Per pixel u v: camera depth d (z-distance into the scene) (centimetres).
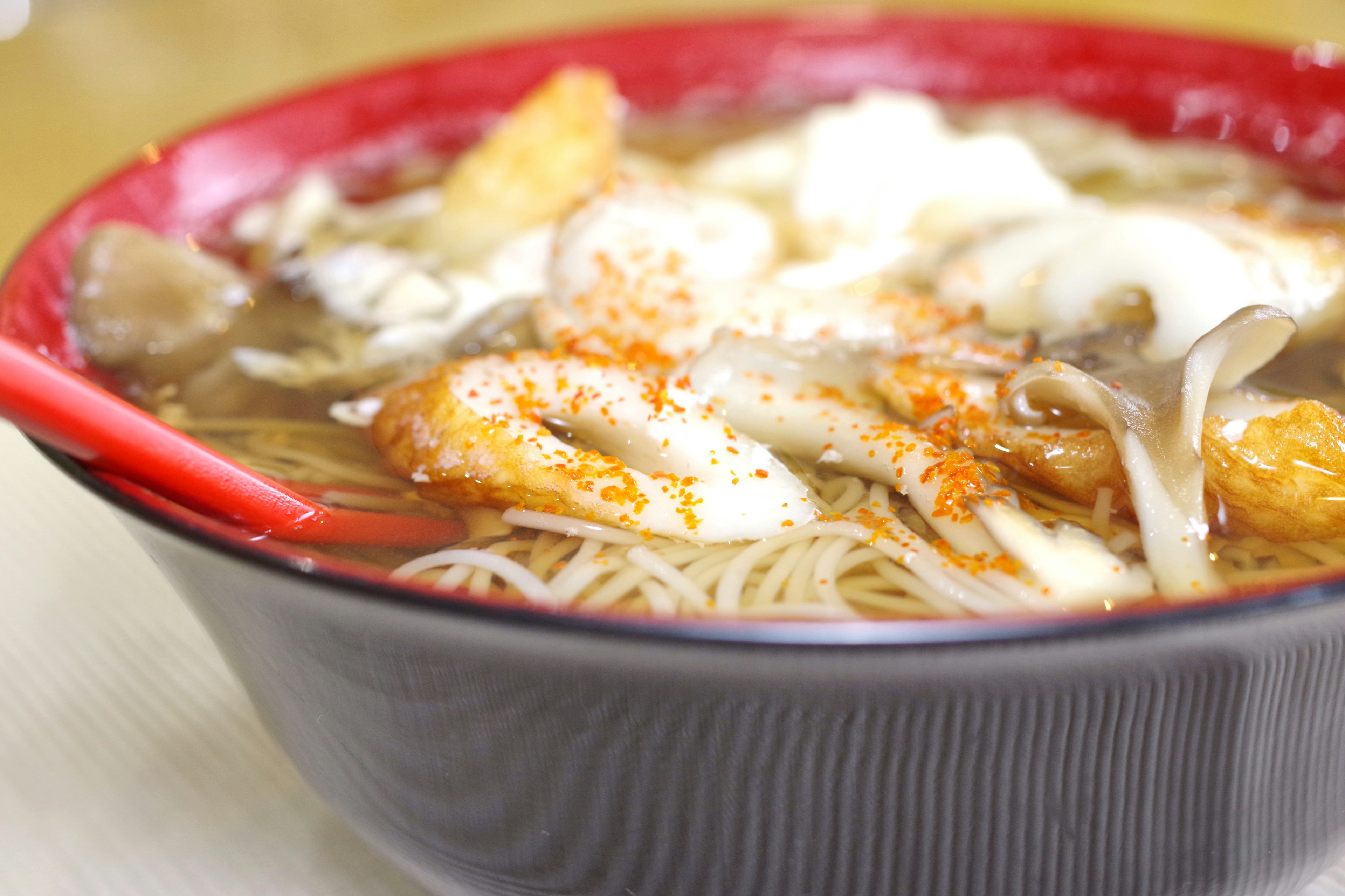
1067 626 19
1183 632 19
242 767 26
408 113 33
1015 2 54
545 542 23
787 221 31
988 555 22
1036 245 27
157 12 62
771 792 21
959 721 20
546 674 20
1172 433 22
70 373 22
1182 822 22
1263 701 21
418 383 25
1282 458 22
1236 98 33
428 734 22
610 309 27
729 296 26
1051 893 22
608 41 35
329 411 26
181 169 30
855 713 20
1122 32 33
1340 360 25
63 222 27
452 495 24
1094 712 20
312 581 20
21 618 28
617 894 22
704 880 22
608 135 31
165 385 26
